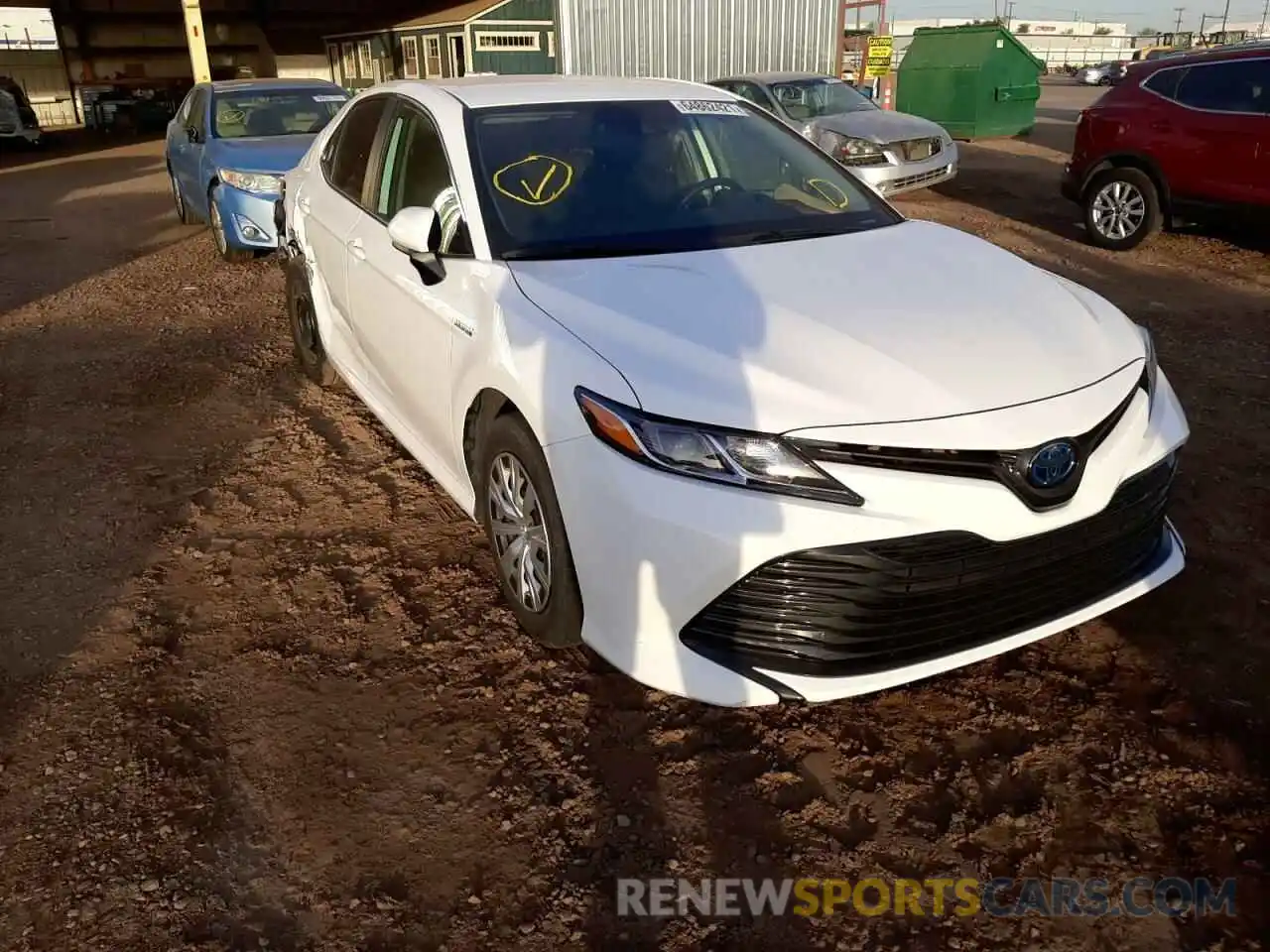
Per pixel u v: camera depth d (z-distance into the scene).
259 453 4.83
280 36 30.28
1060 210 11.27
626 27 18.41
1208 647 3.17
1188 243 9.32
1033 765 2.72
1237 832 2.48
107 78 30.03
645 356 2.66
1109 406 2.66
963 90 18.45
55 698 3.05
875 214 3.83
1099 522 2.68
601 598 2.72
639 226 3.45
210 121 9.58
